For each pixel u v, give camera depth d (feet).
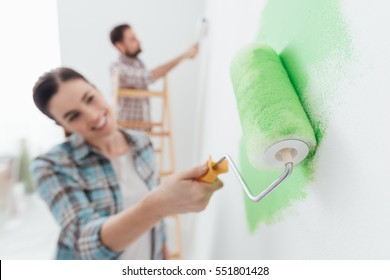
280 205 1.30
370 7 0.76
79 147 2.52
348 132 0.84
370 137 0.76
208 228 3.01
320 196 0.98
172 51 4.57
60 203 2.27
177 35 4.51
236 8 2.25
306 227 1.07
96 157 2.60
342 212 0.87
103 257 1.99
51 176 2.33
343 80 0.87
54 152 2.46
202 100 4.27
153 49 4.52
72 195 2.33
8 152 5.81
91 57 4.08
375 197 0.74
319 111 1.00
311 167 1.04
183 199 1.63
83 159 2.53
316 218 1.01
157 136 4.89
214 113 3.11
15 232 5.32
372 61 0.75
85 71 4.10
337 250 0.89
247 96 1.07
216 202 2.64
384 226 0.71
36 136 4.87
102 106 2.52
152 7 4.28
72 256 2.41
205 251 3.14
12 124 5.41
